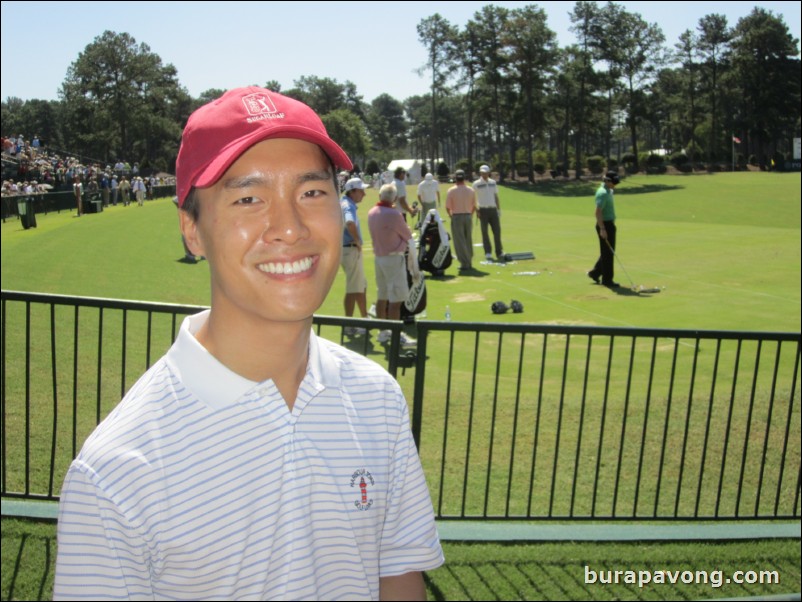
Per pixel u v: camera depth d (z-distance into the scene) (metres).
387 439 1.56
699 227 26.62
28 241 20.50
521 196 58.00
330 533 1.44
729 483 5.20
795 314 11.42
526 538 4.34
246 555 1.34
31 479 4.64
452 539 4.28
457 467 5.23
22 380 6.49
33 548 3.92
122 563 1.26
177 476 1.30
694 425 6.15
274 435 1.38
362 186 9.43
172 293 12.91
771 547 4.38
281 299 1.38
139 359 7.59
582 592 3.78
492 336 9.96
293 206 1.41
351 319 4.27
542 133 98.69
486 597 3.71
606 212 14.07
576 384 7.49
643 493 4.96
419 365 4.30
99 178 54.94
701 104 107.56
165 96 106.94
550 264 17.28
